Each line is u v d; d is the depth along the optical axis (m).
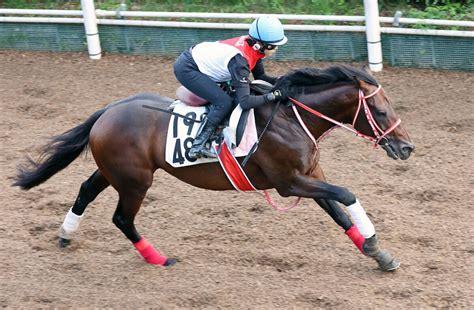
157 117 9.66
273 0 18.41
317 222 11.06
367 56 16.52
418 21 16.08
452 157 12.85
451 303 8.94
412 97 15.05
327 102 9.34
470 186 11.91
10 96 15.96
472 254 10.04
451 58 16.00
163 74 16.69
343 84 9.31
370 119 9.26
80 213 10.43
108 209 11.67
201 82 9.30
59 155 10.05
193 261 10.16
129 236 10.01
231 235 10.80
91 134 9.84
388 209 11.34
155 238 10.82
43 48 18.44
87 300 9.25
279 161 9.36
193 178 9.72
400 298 9.09
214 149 9.38
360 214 9.40
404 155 9.29
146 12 17.58
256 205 11.58
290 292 9.26
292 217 11.23
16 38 18.48
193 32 17.33
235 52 9.12
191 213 11.46
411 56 16.28
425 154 13.02
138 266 10.07
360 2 18.41
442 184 12.02
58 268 10.05
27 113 15.27
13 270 9.97
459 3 17.53
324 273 9.73
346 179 12.36
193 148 9.30
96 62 17.61
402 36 16.17
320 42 16.70
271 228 10.95
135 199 9.80
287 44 16.88
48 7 19.80
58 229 11.11
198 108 9.58
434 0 17.55
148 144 9.61
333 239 10.60
